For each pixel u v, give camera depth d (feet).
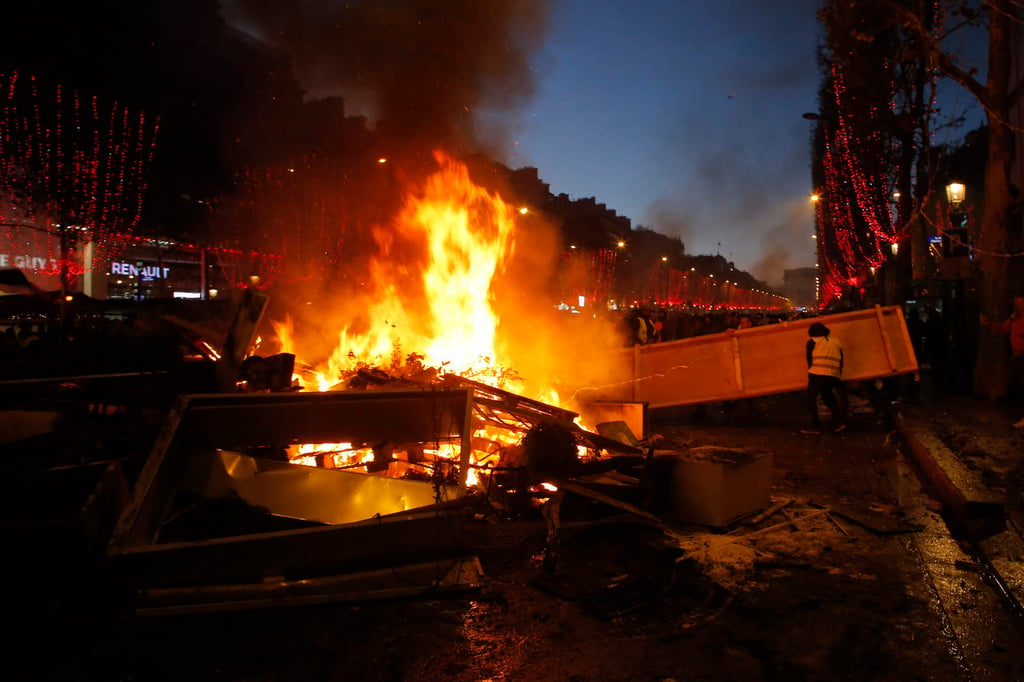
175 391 22.54
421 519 15.23
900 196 67.10
